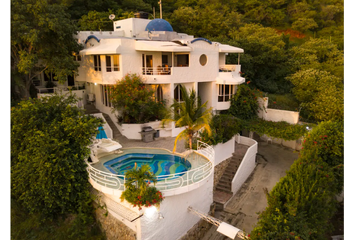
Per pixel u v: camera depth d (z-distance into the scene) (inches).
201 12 1786.4
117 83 831.1
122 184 519.8
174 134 892.6
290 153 1014.4
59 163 537.3
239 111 1016.9
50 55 813.2
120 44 824.9
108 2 1562.5
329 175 529.3
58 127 564.7
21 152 568.4
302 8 1815.9
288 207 430.9
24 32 697.6
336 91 1074.1
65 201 556.7
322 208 457.7
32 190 547.8
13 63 800.3
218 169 783.1
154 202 461.4
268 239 401.4
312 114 1087.6
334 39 1555.1
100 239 556.1
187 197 562.3
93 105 1047.6
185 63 938.7
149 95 826.8
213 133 773.3
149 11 1705.2
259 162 946.1
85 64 953.5
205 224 644.1
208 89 1003.9
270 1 1989.4
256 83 1406.3
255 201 730.8
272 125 941.2
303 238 394.3
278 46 1533.0
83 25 1333.7
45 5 714.2
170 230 529.0
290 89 1314.0
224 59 1154.7
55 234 555.8
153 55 906.7
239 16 1891.0
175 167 633.0
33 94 920.3
